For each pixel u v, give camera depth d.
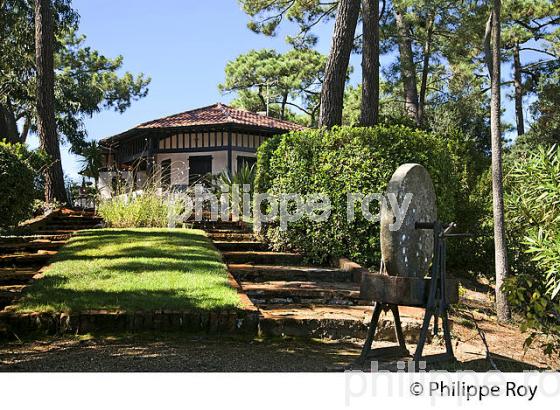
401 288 5.32
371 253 10.67
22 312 6.34
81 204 24.00
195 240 11.35
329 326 6.79
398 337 5.99
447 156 11.60
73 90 34.56
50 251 10.41
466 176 13.95
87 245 10.45
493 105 9.42
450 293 5.61
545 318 7.08
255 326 6.68
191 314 6.52
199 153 27.81
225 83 38.97
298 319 6.76
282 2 26.38
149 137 27.56
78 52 39.56
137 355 5.52
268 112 39.47
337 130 11.35
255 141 28.08
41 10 19.03
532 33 32.56
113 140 30.80
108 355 5.50
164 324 6.48
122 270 8.35
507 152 29.00
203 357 5.55
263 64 38.00
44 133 18.92
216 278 8.06
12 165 10.53
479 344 6.85
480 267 12.80
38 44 19.02
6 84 26.30
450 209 11.41
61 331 6.30
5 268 9.33
